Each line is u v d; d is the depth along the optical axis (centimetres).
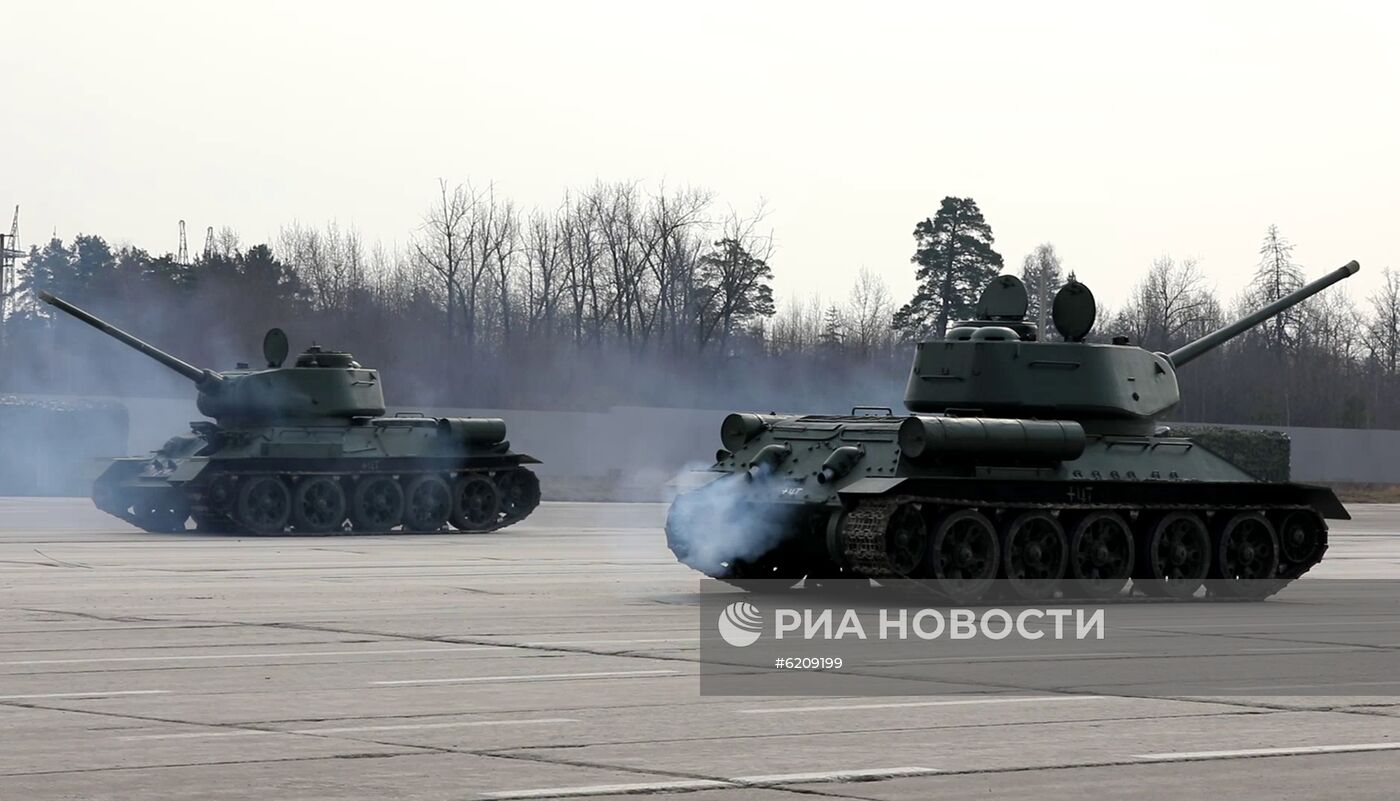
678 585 5725
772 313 17888
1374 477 16900
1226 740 2789
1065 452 5425
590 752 2622
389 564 6550
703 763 2541
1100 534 5522
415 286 17362
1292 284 19988
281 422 9006
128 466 9012
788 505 5441
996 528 5325
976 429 5266
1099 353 5844
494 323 17362
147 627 4247
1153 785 2414
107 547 7325
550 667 3588
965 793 2342
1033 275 17638
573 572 6241
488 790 2331
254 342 16650
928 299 17638
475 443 9338
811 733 2812
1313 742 2778
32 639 3988
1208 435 13612
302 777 2406
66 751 2588
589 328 17438
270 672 3469
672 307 17500
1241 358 19288
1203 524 5722
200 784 2352
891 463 5306
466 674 3469
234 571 6081
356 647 3891
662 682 3381
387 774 2433
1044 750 2677
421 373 16725
